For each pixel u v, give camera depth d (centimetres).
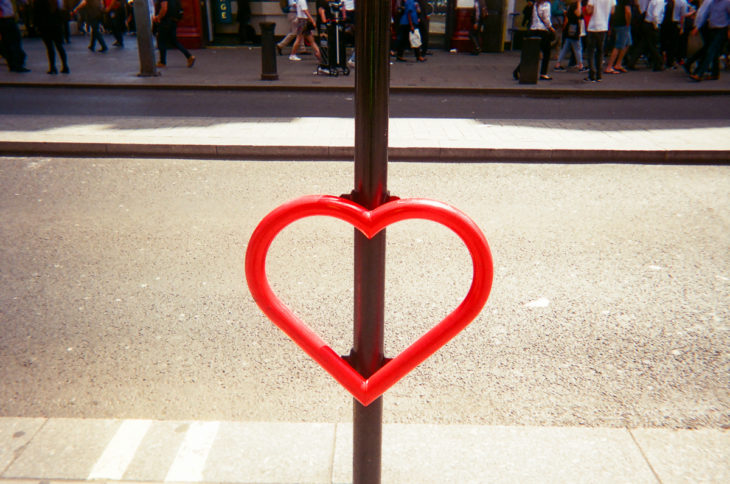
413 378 340
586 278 461
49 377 339
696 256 501
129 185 680
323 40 1436
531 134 873
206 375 342
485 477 258
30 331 384
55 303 420
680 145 798
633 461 268
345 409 315
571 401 321
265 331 387
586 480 257
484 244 161
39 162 764
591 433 286
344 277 464
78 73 1445
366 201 167
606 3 1330
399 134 868
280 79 1389
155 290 440
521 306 419
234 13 2192
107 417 307
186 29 2002
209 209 606
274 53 1366
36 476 257
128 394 325
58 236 536
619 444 279
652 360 357
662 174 729
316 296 433
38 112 1051
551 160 784
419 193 654
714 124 948
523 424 304
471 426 291
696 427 301
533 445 278
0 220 572
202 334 383
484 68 1605
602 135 867
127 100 1177
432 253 505
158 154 798
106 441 279
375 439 196
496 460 268
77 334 382
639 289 444
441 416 309
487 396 325
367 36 152
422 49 1797
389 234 542
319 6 1421
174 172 729
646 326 394
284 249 513
